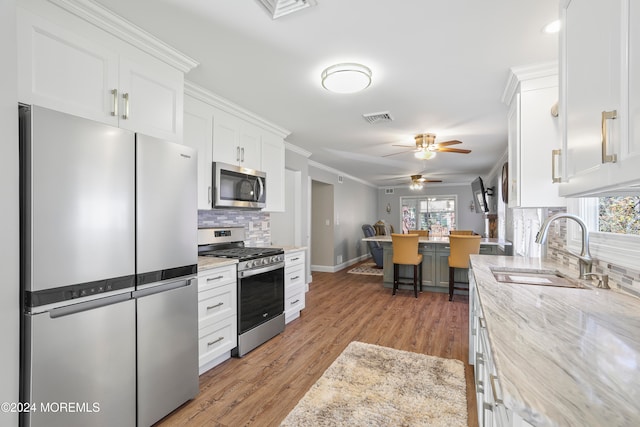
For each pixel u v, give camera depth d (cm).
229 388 221
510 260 256
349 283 575
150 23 178
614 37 82
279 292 326
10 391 115
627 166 75
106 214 151
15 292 116
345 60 219
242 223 367
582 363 77
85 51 160
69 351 135
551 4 160
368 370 245
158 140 178
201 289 231
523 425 66
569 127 117
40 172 127
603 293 146
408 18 172
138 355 166
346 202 781
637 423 54
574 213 205
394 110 317
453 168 677
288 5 162
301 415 190
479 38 191
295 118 344
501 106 303
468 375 237
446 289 500
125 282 159
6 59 113
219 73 240
